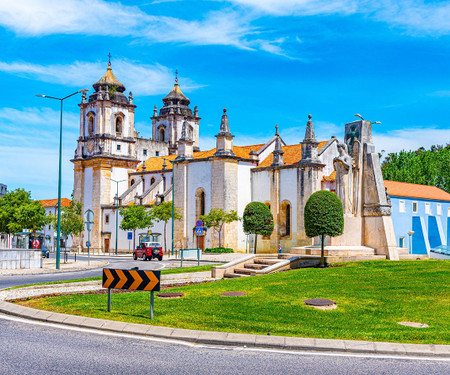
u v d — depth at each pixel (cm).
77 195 8450
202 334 1265
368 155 3022
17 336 1277
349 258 2811
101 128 8300
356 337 1260
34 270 3553
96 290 2208
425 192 7244
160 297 1864
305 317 1516
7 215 8350
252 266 2788
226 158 6425
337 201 2734
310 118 6159
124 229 7400
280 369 1002
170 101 10012
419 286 2009
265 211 5681
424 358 1109
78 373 959
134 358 1071
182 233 6825
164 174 7888
